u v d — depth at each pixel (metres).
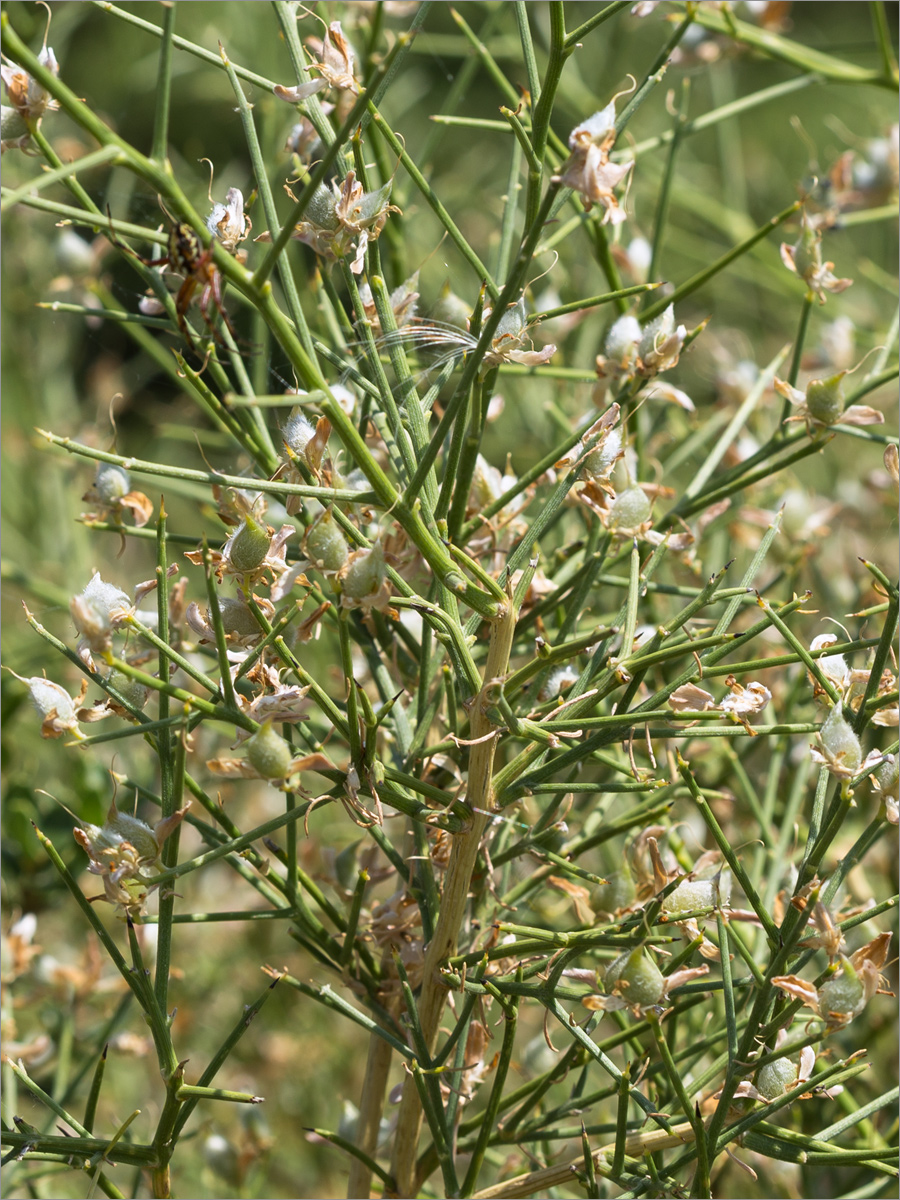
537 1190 0.60
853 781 0.56
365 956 0.63
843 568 0.88
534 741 0.58
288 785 0.56
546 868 0.63
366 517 0.58
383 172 0.66
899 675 0.58
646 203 1.30
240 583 0.57
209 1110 0.94
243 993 1.01
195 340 0.58
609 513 0.59
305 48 0.62
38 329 1.16
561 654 0.57
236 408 0.61
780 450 0.65
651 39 1.77
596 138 0.55
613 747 0.69
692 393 1.04
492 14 0.72
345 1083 0.98
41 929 0.92
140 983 0.58
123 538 0.58
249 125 0.58
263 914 0.60
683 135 0.71
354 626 0.63
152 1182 0.59
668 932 0.70
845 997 0.56
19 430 1.15
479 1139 0.59
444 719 0.64
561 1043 0.86
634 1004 0.56
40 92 0.57
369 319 0.60
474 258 0.58
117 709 0.58
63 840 0.79
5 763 0.83
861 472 1.04
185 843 0.98
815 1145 0.58
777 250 1.03
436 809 0.59
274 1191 0.95
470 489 0.61
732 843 0.75
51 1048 0.74
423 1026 0.60
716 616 0.73
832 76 0.75
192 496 0.75
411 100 1.01
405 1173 0.61
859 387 0.65
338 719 0.57
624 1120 0.57
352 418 0.62
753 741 0.74
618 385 0.62
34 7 1.09
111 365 1.20
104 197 0.73
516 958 0.62
